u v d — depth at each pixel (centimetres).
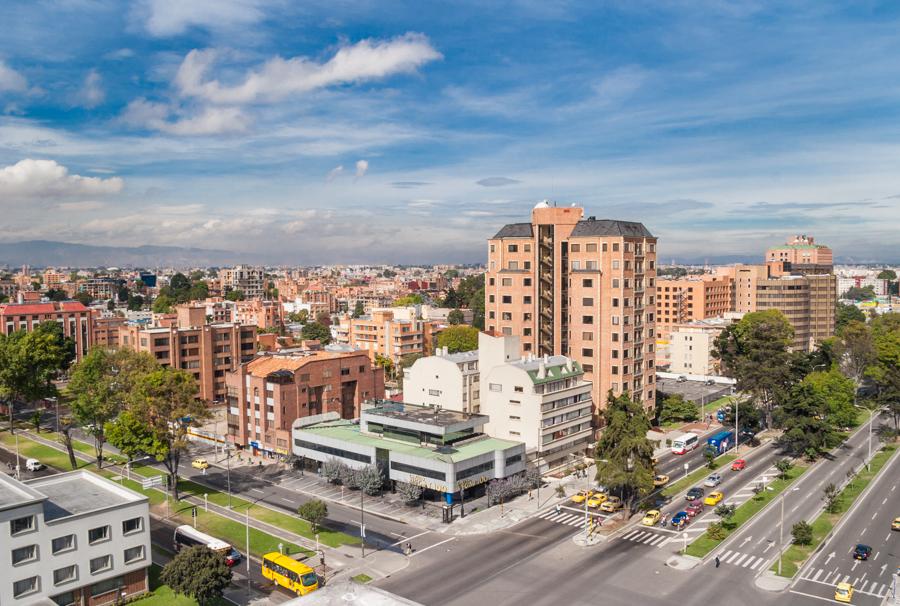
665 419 17675
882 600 8275
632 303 15838
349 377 15888
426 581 8769
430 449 12144
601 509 11431
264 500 11912
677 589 8562
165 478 13088
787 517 11075
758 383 16762
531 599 8294
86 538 8094
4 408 18788
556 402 13762
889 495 12119
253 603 8206
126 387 13725
